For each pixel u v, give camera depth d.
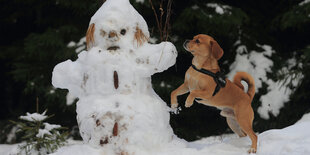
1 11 14.86
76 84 5.07
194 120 12.56
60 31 12.19
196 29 12.11
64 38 12.34
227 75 11.88
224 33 11.65
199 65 5.04
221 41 12.57
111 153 4.66
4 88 16.69
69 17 13.20
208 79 4.99
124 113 4.70
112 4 5.01
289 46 13.41
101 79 4.85
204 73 5.00
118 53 4.91
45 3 13.30
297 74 11.22
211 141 11.43
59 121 12.88
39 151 7.07
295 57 12.67
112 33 4.91
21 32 15.73
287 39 13.45
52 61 12.49
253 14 13.20
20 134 12.45
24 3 13.82
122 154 4.64
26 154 7.03
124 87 4.83
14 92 16.61
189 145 5.33
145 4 10.97
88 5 11.76
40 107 13.30
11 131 12.70
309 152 4.96
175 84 11.41
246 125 5.11
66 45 11.88
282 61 12.44
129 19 5.01
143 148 4.68
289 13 11.61
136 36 5.04
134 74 4.88
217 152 4.98
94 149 4.68
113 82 4.83
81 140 12.25
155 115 4.83
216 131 12.34
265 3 13.52
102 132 4.69
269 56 12.40
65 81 5.11
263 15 13.38
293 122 11.49
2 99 16.73
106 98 4.83
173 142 4.98
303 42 13.33
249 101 5.24
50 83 12.22
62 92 11.74
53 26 13.80
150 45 5.05
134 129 4.68
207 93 4.99
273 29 12.91
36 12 14.34
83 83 4.99
